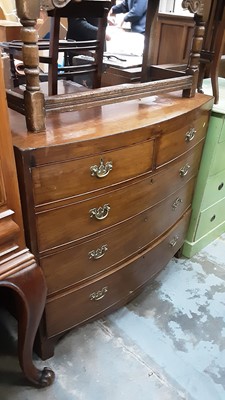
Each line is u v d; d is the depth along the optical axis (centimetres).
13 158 77
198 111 133
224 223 204
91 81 176
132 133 105
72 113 116
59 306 117
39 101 93
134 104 130
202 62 156
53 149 88
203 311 153
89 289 123
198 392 121
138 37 302
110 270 128
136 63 191
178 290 164
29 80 90
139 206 124
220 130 151
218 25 155
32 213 94
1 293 122
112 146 101
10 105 99
